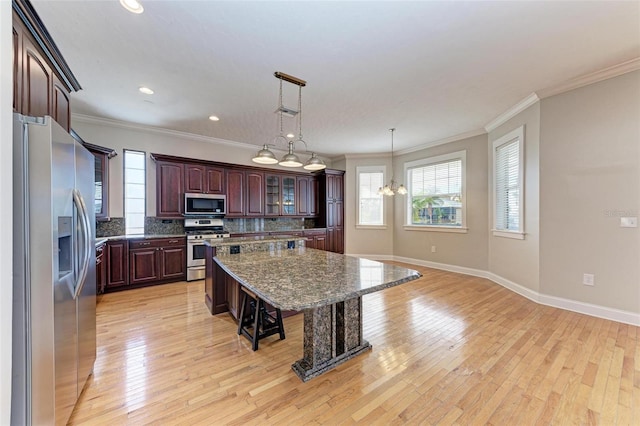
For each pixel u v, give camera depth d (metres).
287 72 2.73
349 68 2.66
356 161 6.57
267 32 2.12
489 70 2.70
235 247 2.92
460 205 5.04
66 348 1.40
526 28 2.08
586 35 2.16
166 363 2.04
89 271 1.78
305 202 6.46
